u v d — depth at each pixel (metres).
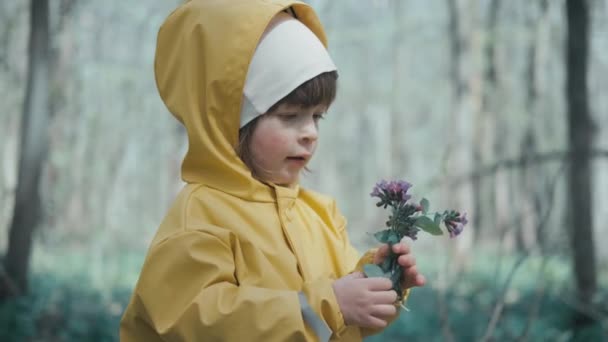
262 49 2.29
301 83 2.24
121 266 14.67
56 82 15.02
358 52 38.97
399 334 9.48
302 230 2.39
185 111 2.35
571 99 8.21
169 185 25.48
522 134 23.64
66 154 17.70
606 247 18.55
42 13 8.86
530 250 4.92
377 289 2.08
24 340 7.62
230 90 2.28
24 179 8.70
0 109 20.09
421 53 35.91
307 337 2.01
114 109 29.55
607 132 26.89
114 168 25.97
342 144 45.41
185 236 2.15
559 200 13.62
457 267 14.11
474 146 22.02
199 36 2.36
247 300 2.03
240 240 2.21
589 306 7.80
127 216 35.12
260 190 2.29
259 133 2.29
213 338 2.01
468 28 21.31
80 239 19.36
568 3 8.23
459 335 8.91
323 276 2.29
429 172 40.38
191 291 2.10
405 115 38.00
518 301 10.18
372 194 2.21
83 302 9.91
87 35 27.08
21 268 8.65
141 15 30.28
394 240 2.17
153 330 2.20
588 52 8.18
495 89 23.20
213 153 2.29
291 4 2.38
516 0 25.03
